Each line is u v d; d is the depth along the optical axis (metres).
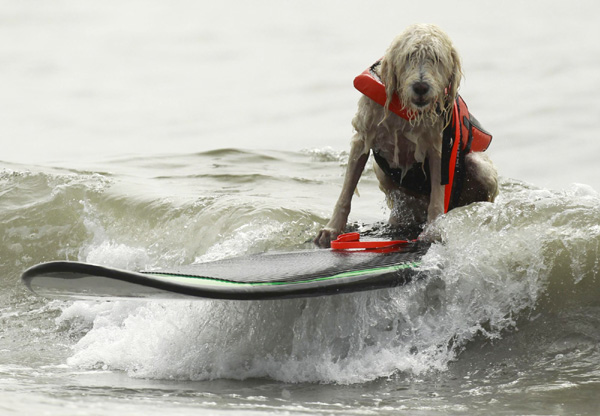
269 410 12.93
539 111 49.47
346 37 83.44
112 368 16.36
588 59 63.72
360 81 18.48
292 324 16.08
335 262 16.56
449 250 17.48
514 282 17.14
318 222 22.75
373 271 15.94
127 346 16.92
